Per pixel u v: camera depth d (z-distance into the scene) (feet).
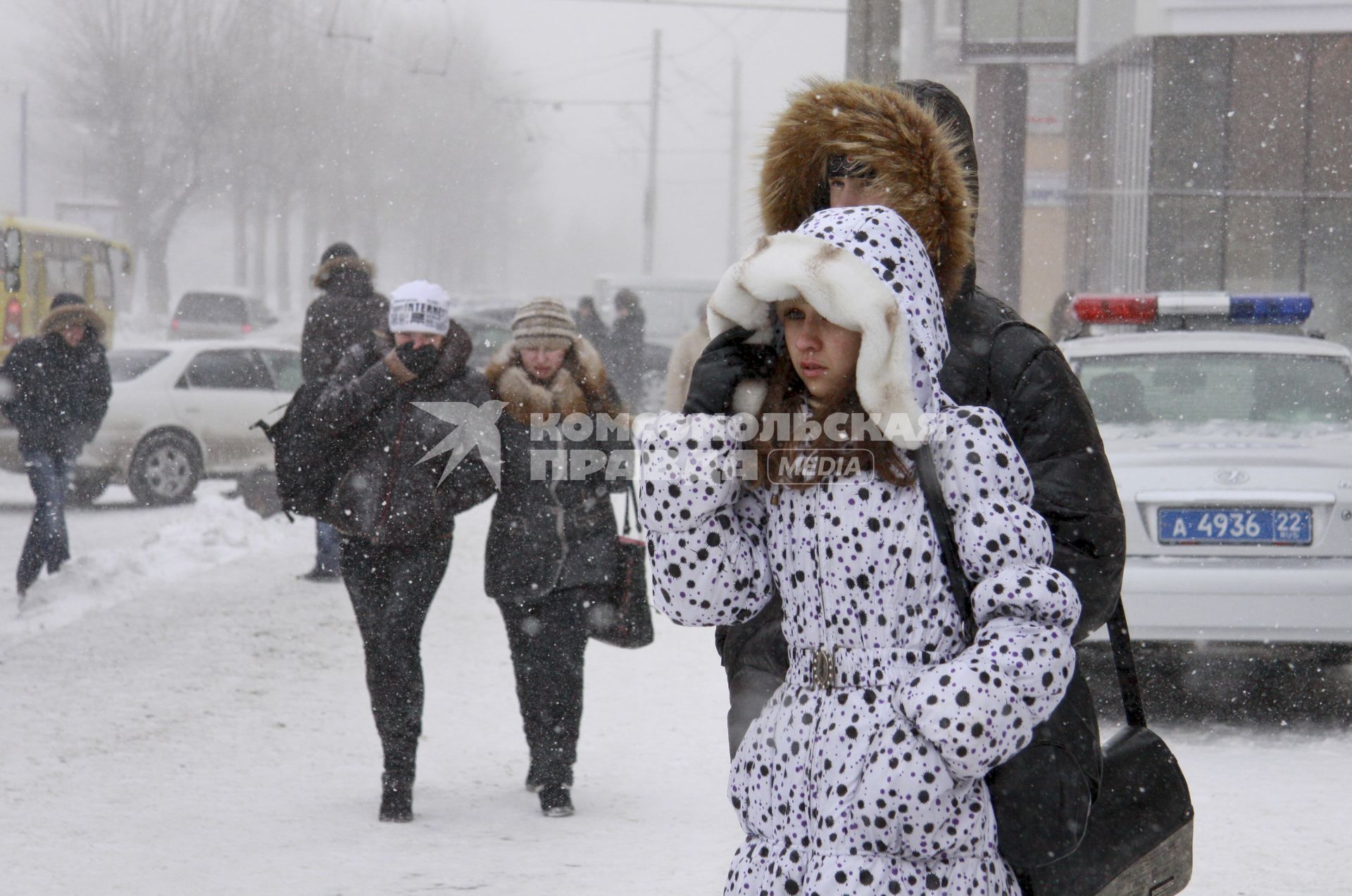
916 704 19.57
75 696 60.13
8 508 132.16
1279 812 44.27
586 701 60.70
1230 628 52.01
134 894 37.06
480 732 56.03
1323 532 52.19
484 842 41.93
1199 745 53.16
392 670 44.32
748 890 21.17
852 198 23.50
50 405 81.97
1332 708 59.11
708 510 21.45
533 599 44.80
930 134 23.09
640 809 45.62
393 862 39.88
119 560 87.61
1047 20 200.13
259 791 47.57
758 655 23.11
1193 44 169.37
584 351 45.88
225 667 65.82
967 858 20.51
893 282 20.83
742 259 21.25
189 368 139.13
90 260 243.19
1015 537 19.99
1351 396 60.34
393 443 44.11
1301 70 168.35
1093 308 68.49
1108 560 21.83
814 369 21.03
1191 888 37.29
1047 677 19.72
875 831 20.07
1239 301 67.72
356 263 76.02
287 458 44.91
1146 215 172.45
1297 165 170.09
